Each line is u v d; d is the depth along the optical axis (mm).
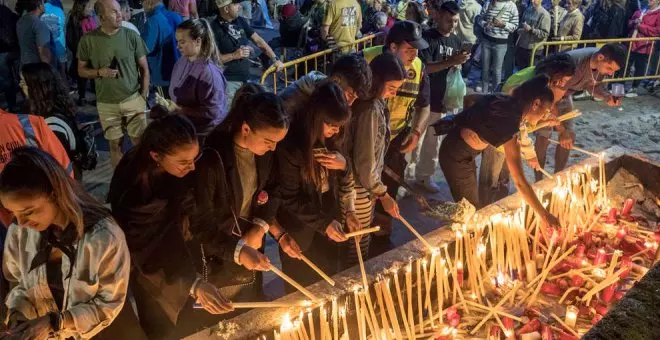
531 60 9047
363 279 3348
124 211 2627
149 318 3039
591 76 5371
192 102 4688
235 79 6402
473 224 3922
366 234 4062
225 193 2986
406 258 3600
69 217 2242
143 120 6016
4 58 7629
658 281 1640
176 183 2732
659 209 4719
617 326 1519
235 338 2947
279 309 3137
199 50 4672
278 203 3416
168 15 6684
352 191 3764
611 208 4543
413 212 5695
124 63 5758
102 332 2695
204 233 3043
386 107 3859
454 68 5734
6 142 3396
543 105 4152
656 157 7359
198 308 3363
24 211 2125
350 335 3381
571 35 9703
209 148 2926
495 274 3910
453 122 4461
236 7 6223
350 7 7930
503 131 3959
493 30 9172
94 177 6383
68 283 2385
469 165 4445
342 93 3193
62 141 4152
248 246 3098
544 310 3650
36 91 4090
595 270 3803
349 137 3672
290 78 10078
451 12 5551
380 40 7652
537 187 4477
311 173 3344
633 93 9656
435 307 3670
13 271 2510
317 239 4180
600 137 7891
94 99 8727
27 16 7137
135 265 2711
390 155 4879
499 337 3395
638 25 9570
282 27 9445
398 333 3236
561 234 4145
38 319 2266
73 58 8070
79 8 7797
